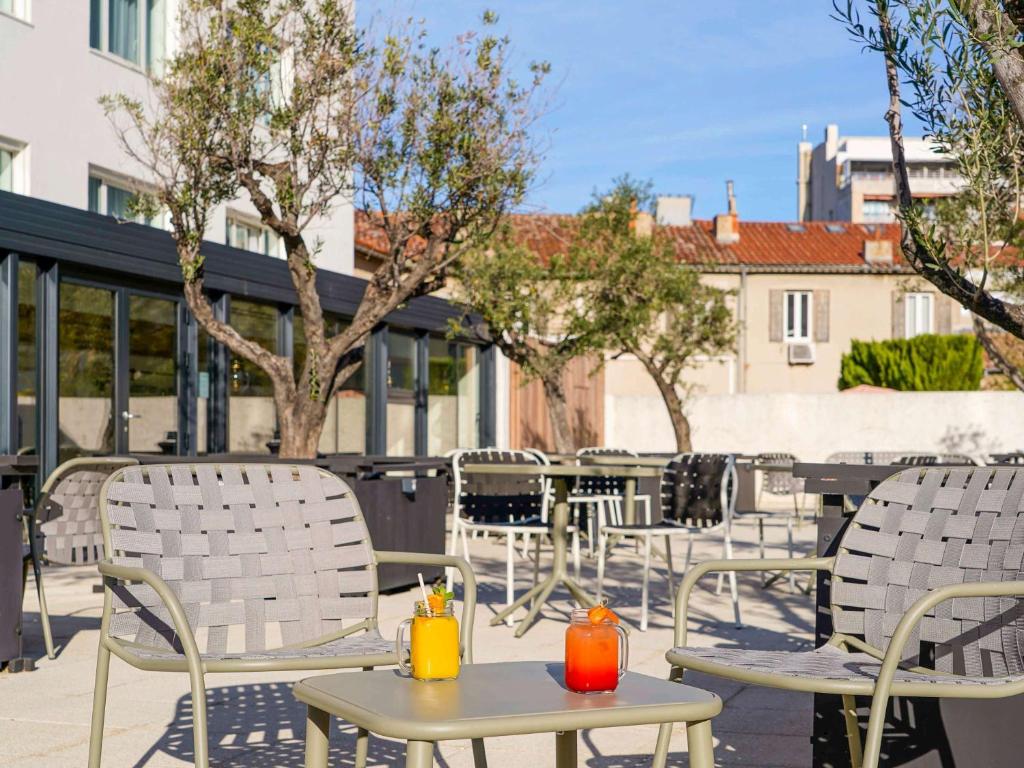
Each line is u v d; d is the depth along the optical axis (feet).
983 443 60.80
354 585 10.73
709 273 88.12
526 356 47.09
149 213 29.48
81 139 35.47
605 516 33.63
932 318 89.10
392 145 27.07
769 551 32.91
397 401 50.08
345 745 12.63
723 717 13.88
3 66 32.65
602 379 65.72
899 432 61.72
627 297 49.83
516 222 46.88
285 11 26.66
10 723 13.43
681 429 52.54
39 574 17.25
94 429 33.37
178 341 36.88
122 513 10.04
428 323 51.29
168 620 9.95
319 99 26.89
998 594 7.91
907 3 12.30
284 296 40.91
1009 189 18.56
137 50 38.34
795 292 88.89
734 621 21.16
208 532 10.49
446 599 7.93
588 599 20.71
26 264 30.94
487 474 23.17
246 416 40.09
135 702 14.51
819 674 8.47
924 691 7.89
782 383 87.97
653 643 18.79
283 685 15.52
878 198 192.65
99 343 33.63
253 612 10.35
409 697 7.07
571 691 7.26
